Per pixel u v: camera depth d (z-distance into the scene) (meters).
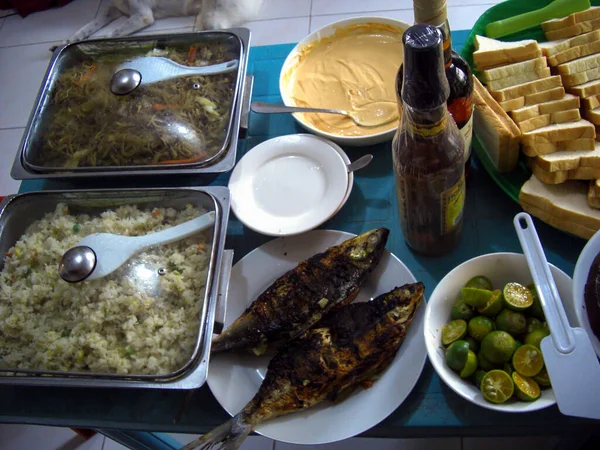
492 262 0.90
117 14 2.51
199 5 2.42
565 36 1.13
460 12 2.18
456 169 0.84
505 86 1.06
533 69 1.05
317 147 1.12
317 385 0.86
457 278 0.90
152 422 0.96
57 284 1.02
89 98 1.20
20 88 2.45
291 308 0.92
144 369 0.94
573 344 0.75
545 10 1.14
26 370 0.95
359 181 1.13
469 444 1.62
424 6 0.74
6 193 2.21
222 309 0.95
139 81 1.18
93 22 2.50
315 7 2.34
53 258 1.06
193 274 0.99
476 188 1.08
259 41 2.29
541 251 0.81
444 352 0.87
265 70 1.34
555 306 0.78
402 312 0.88
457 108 0.86
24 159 1.18
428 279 1.01
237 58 1.22
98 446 1.81
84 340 0.96
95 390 1.00
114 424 0.97
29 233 1.11
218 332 0.94
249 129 1.24
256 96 1.30
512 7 1.19
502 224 1.04
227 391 0.92
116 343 0.97
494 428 0.87
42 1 2.61
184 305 0.98
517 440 1.59
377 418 0.85
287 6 2.37
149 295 0.98
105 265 1.00
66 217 1.11
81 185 1.21
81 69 1.27
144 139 1.13
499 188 1.07
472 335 0.86
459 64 0.87
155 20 2.47
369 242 0.95
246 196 1.10
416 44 0.63
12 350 1.00
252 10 2.36
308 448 1.68
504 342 0.81
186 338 0.94
